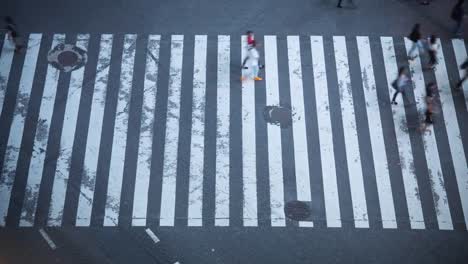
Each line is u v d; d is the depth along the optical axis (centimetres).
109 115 1644
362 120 1650
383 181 1527
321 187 1513
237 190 1502
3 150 1563
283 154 1574
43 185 1500
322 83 1731
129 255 1385
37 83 1709
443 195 1504
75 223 1436
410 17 1914
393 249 1405
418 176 1539
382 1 1953
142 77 1730
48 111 1647
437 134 1623
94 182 1509
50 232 1419
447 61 1798
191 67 1759
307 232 1430
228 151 1577
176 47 1808
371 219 1458
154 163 1548
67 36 1827
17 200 1472
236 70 1756
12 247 1388
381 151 1586
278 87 1719
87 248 1394
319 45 1827
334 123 1641
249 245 1403
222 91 1705
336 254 1394
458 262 1388
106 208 1462
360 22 1894
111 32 1841
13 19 1864
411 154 1582
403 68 1577
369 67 1775
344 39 1844
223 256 1384
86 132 1606
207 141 1596
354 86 1728
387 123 1645
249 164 1552
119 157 1559
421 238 1427
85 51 1789
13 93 1683
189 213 1459
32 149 1568
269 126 1631
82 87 1703
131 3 1922
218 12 1909
